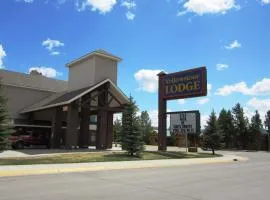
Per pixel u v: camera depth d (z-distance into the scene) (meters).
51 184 12.44
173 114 37.09
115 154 27.56
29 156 23.88
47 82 45.56
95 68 35.66
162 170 19.42
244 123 75.94
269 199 10.32
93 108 34.66
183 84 33.72
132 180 14.16
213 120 39.66
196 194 10.88
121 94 34.47
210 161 28.78
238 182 14.38
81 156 24.70
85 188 11.59
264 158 36.84
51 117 42.59
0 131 21.31
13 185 12.02
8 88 40.88
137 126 27.75
